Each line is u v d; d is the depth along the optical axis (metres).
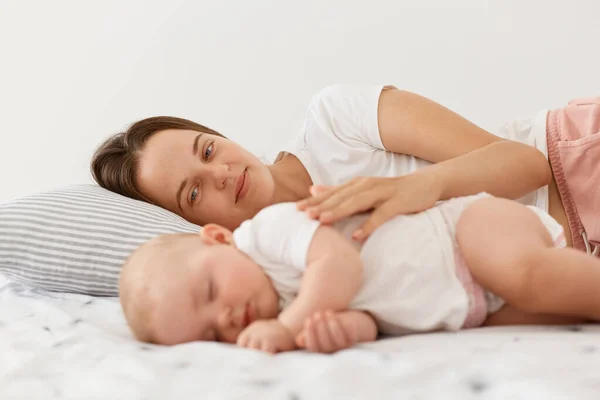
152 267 0.92
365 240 0.97
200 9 2.30
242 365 0.71
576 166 1.31
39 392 0.72
